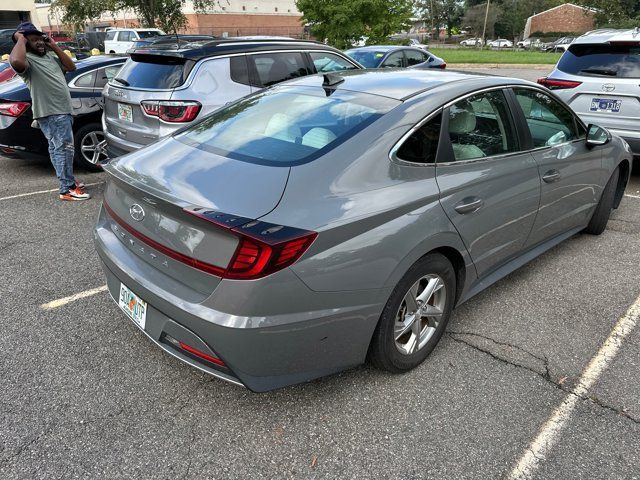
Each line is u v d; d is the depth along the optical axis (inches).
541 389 103.7
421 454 87.7
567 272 154.1
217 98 195.0
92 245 169.0
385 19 722.8
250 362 82.4
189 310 82.3
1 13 1304.1
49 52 195.8
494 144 118.5
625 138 215.0
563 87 230.5
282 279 78.8
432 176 100.7
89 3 799.7
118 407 96.9
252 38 227.9
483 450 88.7
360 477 83.2
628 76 213.2
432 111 104.0
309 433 91.7
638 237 180.1
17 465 83.7
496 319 129.1
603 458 87.4
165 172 94.9
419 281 101.3
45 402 97.7
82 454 86.3
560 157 137.9
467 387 103.9
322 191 86.1
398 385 104.0
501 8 2955.2
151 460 85.5
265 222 79.2
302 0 732.7
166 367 108.5
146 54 199.6
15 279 145.1
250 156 95.3
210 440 89.9
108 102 211.3
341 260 84.0
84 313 128.1
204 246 81.1
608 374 108.5
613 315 131.3
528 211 128.2
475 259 114.3
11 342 115.8
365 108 103.0
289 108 110.9
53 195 221.0
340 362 92.7
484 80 120.6
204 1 949.2
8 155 243.3
